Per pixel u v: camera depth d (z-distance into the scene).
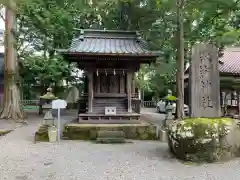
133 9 17.48
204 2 12.16
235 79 17.34
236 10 12.80
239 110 17.67
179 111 13.43
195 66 7.78
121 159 7.19
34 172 6.03
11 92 16.34
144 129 10.32
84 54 10.09
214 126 6.78
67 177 5.69
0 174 5.87
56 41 18.88
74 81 22.61
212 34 14.75
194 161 6.83
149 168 6.36
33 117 18.72
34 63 18.50
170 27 15.31
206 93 7.70
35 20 15.42
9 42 16.09
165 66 16.34
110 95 11.54
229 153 7.00
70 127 10.20
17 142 9.61
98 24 22.56
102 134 9.79
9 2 10.12
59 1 15.86
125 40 12.33
